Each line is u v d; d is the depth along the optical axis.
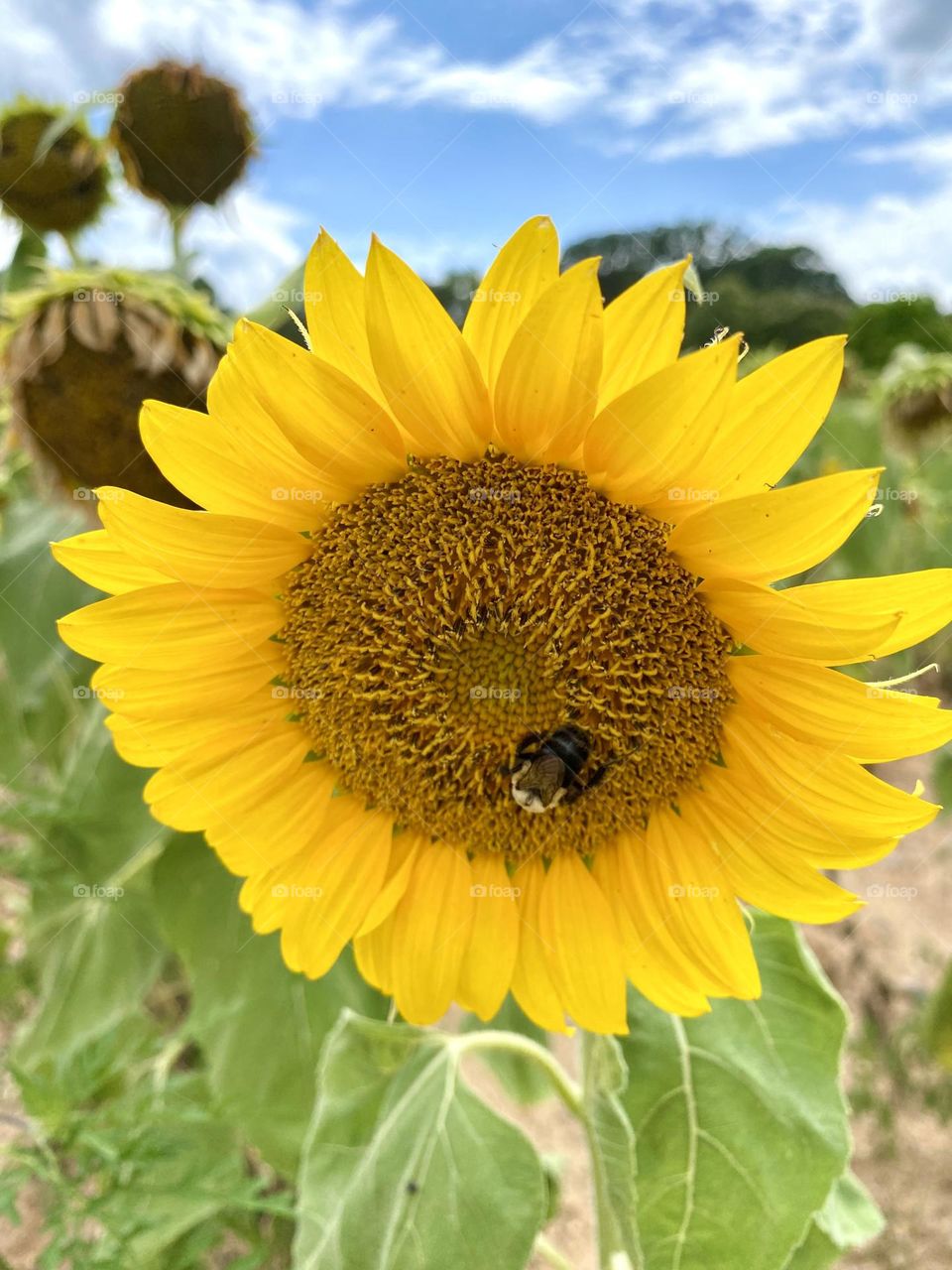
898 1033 0.54
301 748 0.25
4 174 0.36
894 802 0.20
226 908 0.34
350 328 0.19
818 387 0.17
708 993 0.23
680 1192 0.24
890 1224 0.47
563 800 0.23
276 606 0.23
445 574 0.22
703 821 0.23
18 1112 0.34
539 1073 0.41
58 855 0.36
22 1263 0.41
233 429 0.20
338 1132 0.29
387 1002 0.34
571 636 0.22
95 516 0.34
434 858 0.25
